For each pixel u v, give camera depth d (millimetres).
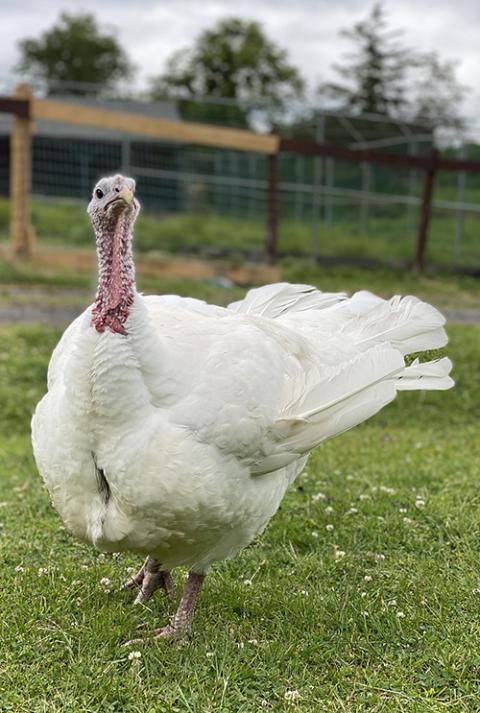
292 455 3713
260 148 14844
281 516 5277
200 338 3594
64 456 3498
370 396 3852
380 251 20141
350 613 4117
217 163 28516
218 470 3455
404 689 3537
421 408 8711
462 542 4922
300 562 4695
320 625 4031
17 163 13727
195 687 3465
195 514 3467
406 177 24453
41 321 11156
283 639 3912
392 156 16391
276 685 3539
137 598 4273
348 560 4730
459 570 4598
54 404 3592
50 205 23703
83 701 3322
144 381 3336
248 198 27797
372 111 45219
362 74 46562
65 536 4973
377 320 4375
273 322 4066
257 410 3539
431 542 4953
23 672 3520
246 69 52219
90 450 3455
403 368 3971
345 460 6652
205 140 14359
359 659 3793
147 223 23359
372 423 8266
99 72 67875
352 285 15805
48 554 4695
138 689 3428
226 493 3520
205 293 13312
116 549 3760
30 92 13562
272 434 3623
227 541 3818
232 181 24125
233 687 3488
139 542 3611
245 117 33156
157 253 19188
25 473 6273
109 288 3299
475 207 19641
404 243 21016
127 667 3617
